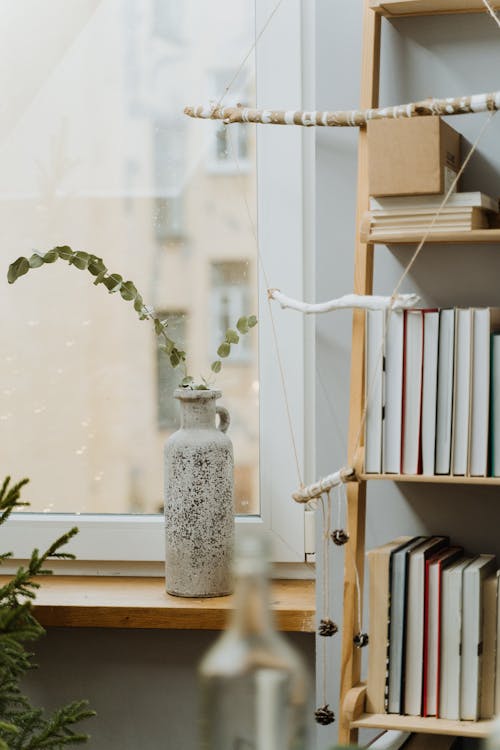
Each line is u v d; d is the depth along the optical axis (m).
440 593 1.62
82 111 2.14
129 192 2.12
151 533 2.08
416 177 1.58
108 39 2.12
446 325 1.62
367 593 1.86
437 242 1.78
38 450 2.15
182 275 2.11
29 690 2.03
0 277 2.17
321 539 1.90
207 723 1.07
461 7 1.77
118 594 1.96
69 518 2.12
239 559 1.06
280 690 1.07
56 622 1.88
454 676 1.61
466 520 1.84
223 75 2.08
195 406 1.89
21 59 2.16
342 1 1.87
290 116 1.70
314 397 2.04
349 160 1.88
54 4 2.14
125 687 2.01
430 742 1.70
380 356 1.64
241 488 2.09
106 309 2.13
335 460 1.90
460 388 1.62
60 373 2.15
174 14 2.10
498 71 1.81
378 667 1.64
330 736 1.89
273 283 2.05
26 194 2.16
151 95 2.11
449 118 1.81
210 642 1.98
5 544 2.12
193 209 2.10
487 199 1.64
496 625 1.61
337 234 1.89
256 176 2.07
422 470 1.64
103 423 2.14
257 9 2.05
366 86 1.75
